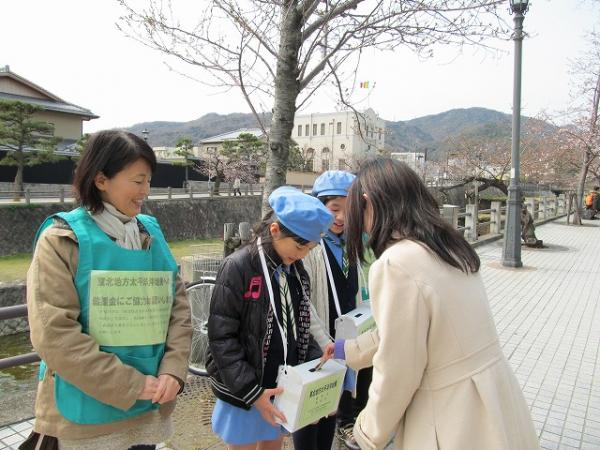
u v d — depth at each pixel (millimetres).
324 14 3844
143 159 1639
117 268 1594
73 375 1449
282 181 3758
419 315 1319
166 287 1761
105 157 1576
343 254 2422
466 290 1395
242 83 3924
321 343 2111
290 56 3600
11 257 16359
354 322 2086
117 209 1679
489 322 1441
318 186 2432
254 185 39188
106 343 1561
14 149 21328
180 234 24859
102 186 1620
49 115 31438
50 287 1474
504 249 9344
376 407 1381
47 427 1544
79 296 1550
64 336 1444
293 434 2266
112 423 1588
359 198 1604
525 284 7828
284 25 3559
